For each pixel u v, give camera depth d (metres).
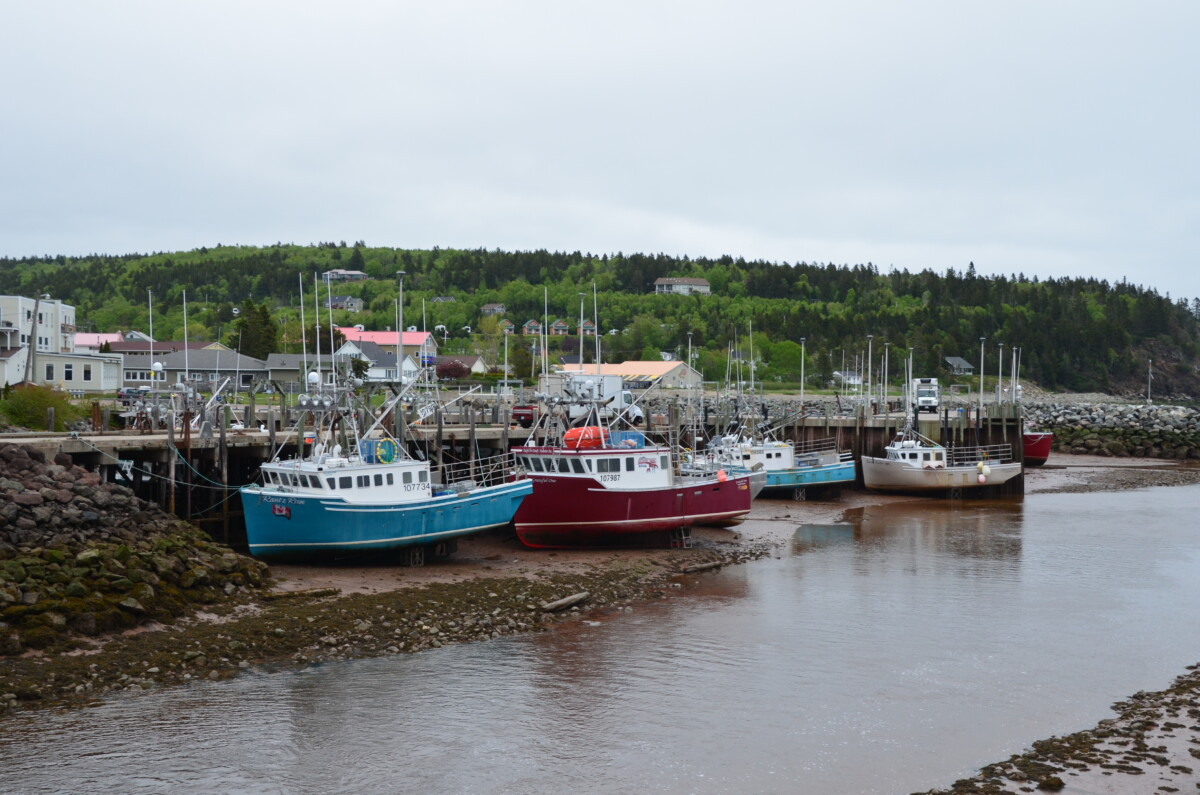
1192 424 116.19
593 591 38.97
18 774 22.23
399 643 31.36
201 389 67.81
